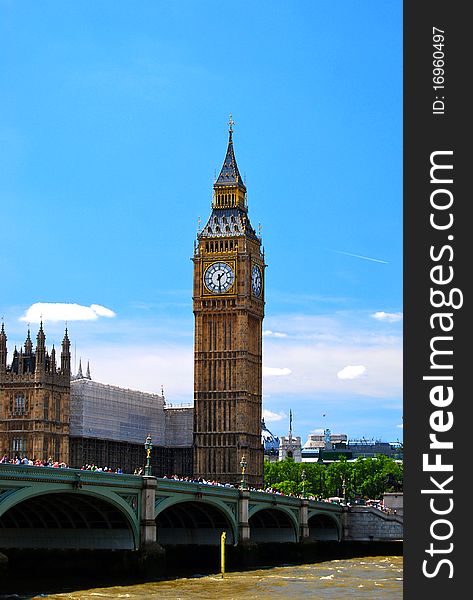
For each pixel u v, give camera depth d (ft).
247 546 522.06
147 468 437.58
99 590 387.34
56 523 447.01
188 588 404.16
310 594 393.29
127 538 436.35
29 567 444.55
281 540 615.57
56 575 439.63
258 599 374.02
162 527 536.42
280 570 504.02
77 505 422.41
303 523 610.24
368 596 387.55
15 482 357.00
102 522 440.86
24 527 451.53
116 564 431.02
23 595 366.63
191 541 532.73
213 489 492.54
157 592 387.14
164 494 447.83
